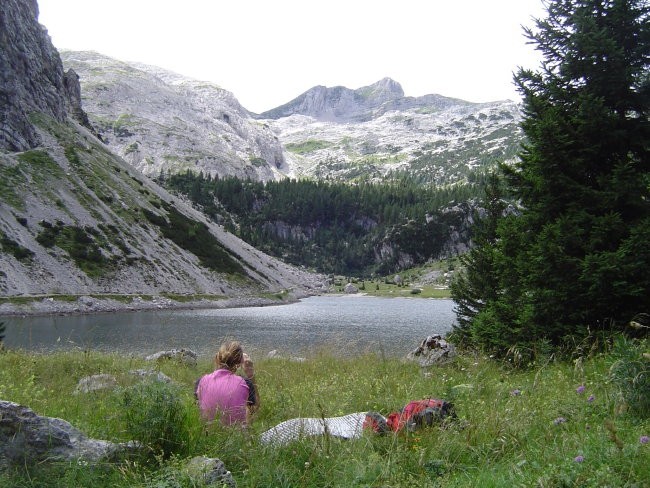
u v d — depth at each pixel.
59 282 75.44
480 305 23.73
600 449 4.30
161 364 14.98
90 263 83.69
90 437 5.04
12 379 9.69
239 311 84.12
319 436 5.26
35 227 84.12
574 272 12.23
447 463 4.70
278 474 4.48
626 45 14.00
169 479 4.06
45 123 114.00
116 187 111.31
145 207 112.25
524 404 6.31
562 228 12.55
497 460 4.83
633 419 5.25
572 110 14.38
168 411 5.01
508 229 15.34
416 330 52.78
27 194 90.00
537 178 14.30
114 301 76.94
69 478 4.07
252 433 5.48
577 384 7.30
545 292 12.34
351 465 4.66
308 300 129.62
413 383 9.04
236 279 111.19
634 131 13.70
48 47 131.12
